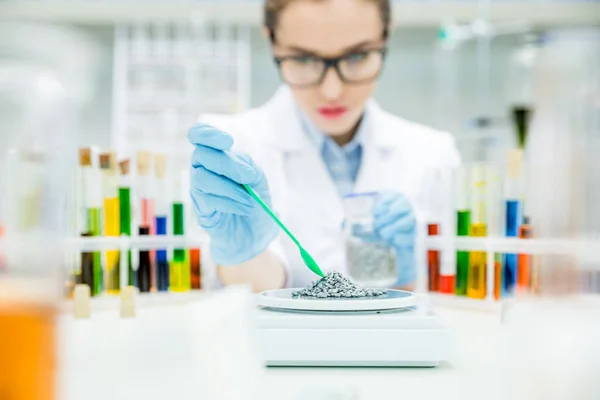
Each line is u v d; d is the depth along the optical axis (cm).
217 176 126
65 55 64
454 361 94
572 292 63
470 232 151
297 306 95
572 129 65
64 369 60
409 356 88
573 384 59
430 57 439
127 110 383
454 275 154
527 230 135
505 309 69
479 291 147
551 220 64
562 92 65
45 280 53
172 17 360
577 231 64
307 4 179
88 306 128
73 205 143
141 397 70
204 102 385
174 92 386
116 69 390
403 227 169
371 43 184
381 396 74
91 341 103
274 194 202
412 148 221
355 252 154
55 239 55
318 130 208
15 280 52
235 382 70
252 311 92
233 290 82
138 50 385
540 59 67
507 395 68
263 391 75
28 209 57
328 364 90
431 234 158
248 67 411
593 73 65
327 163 216
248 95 415
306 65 187
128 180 149
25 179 59
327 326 90
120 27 414
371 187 211
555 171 65
